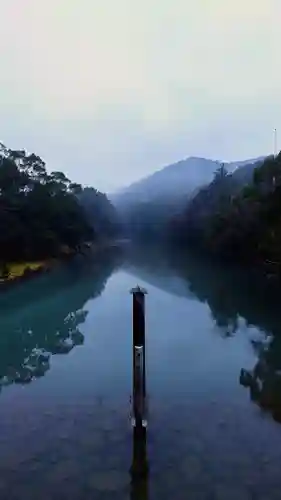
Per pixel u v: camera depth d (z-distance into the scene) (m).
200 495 10.64
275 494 10.66
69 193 80.69
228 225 63.19
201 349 23.36
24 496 10.73
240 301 36.97
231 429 14.02
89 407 16.08
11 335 27.30
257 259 56.44
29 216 55.78
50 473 11.66
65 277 55.25
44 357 22.59
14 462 12.26
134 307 13.73
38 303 37.66
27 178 60.31
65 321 31.05
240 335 26.03
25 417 15.28
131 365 21.08
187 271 61.34
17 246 52.75
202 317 31.22
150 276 56.72
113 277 55.94
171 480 11.30
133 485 11.04
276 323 28.64
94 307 36.00
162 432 13.88
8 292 41.62
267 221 48.22
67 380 19.12
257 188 53.72
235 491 10.79
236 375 19.28
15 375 19.88
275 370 19.80
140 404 13.93
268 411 15.41
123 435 13.73
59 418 15.16
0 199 51.47
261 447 12.86
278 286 44.34
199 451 12.66
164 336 26.17
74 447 13.03
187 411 15.48
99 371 20.25
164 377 19.12
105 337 26.48
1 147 66.50
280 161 50.78
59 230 65.75
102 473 11.64
